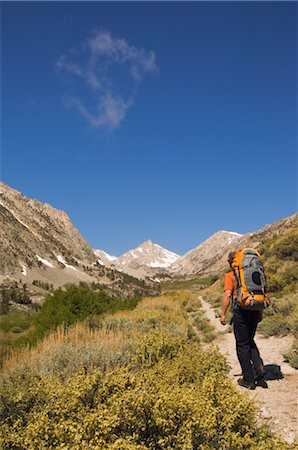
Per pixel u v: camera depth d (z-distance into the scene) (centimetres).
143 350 748
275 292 2392
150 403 390
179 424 381
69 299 1780
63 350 807
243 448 375
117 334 1089
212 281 6844
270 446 359
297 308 1219
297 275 2466
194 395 423
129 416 378
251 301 627
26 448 376
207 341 1248
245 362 634
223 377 506
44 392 486
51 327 1412
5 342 1565
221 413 405
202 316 1911
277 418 505
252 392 612
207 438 373
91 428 365
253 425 416
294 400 563
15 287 17850
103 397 434
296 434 457
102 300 2359
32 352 928
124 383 442
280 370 734
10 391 495
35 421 405
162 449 370
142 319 1560
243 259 656
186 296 4162
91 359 720
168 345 763
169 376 554
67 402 430
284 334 1100
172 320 1596
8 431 409
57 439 367
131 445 337
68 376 639
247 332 645
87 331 1133
